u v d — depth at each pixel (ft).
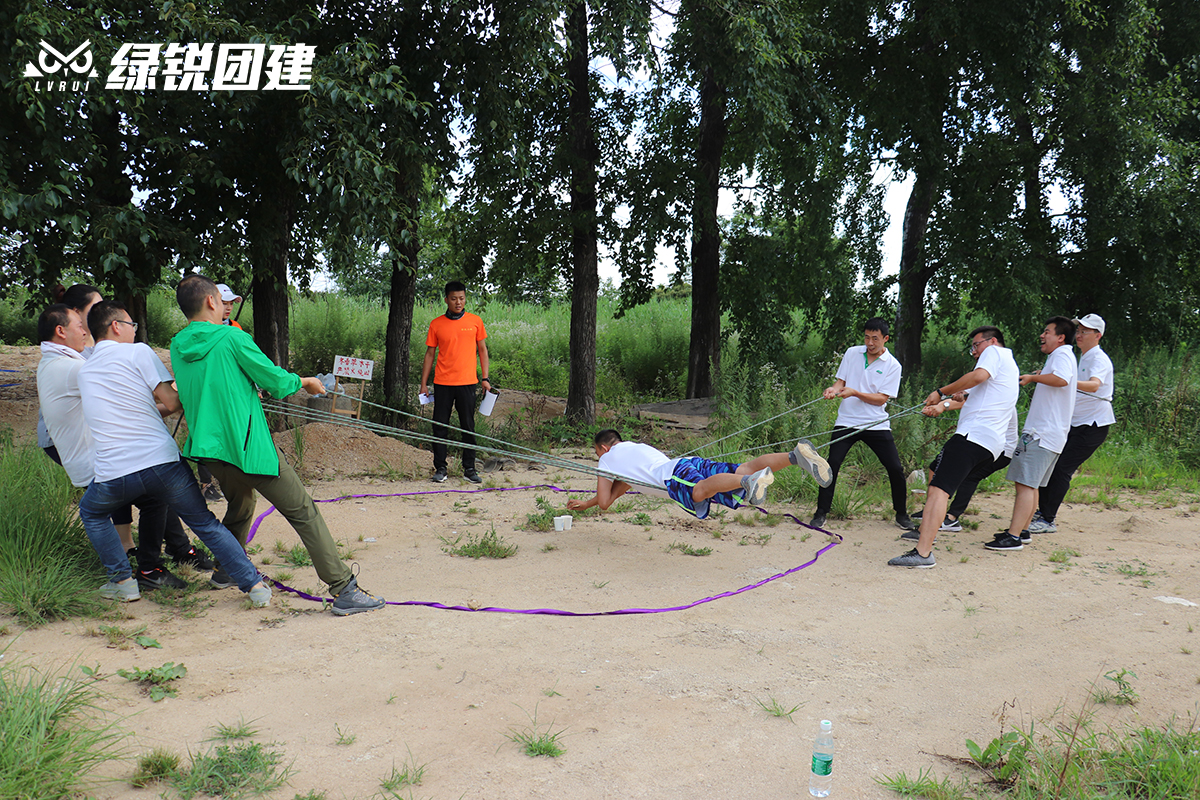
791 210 46.96
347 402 37.11
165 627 13.17
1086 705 11.07
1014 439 20.90
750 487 15.78
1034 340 44.32
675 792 8.60
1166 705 11.07
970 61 44.47
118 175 27.68
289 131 27.25
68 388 13.92
